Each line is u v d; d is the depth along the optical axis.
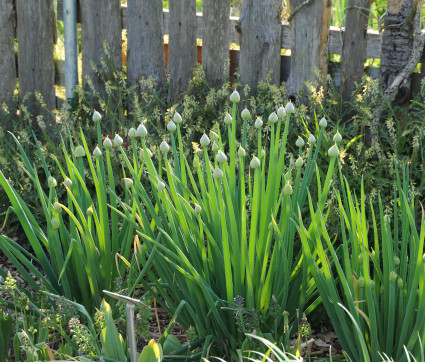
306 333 2.11
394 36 3.42
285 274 2.09
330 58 3.84
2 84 4.30
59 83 4.41
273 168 2.18
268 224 2.18
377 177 3.16
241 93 3.93
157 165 3.36
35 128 4.34
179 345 2.31
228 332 2.18
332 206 2.82
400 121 3.50
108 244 2.39
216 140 2.35
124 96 4.06
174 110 3.57
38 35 4.21
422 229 1.86
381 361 1.98
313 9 3.60
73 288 2.46
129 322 1.79
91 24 4.16
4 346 2.20
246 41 3.86
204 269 2.18
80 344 2.00
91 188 3.58
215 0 3.84
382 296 2.03
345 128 3.52
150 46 4.07
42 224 3.59
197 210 2.09
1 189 3.59
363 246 1.93
